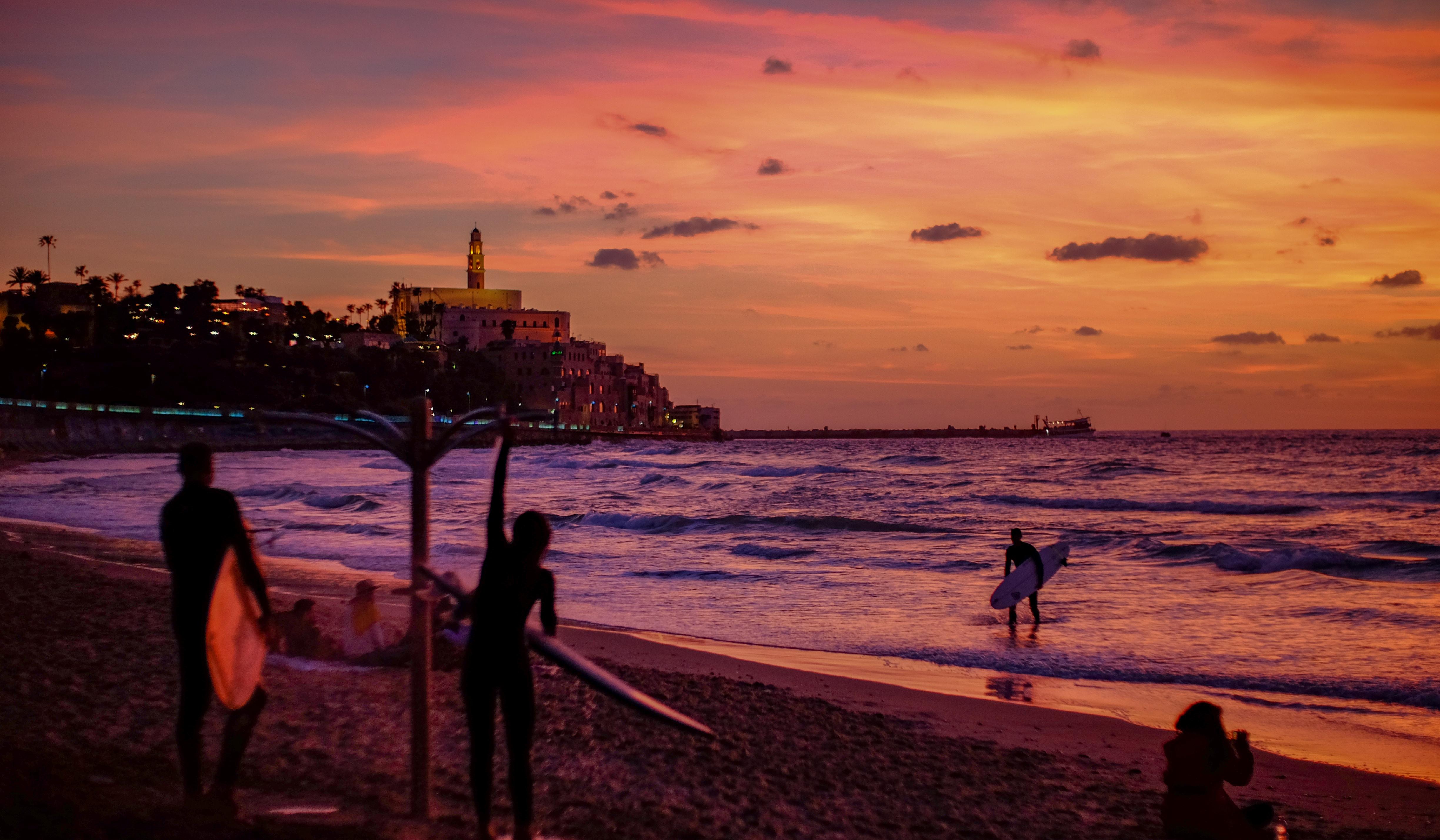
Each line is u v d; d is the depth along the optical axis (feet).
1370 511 138.92
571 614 54.49
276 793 17.60
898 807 22.41
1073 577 70.44
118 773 17.31
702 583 66.13
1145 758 29.19
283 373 552.82
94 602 42.42
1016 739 31.04
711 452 549.54
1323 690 38.11
